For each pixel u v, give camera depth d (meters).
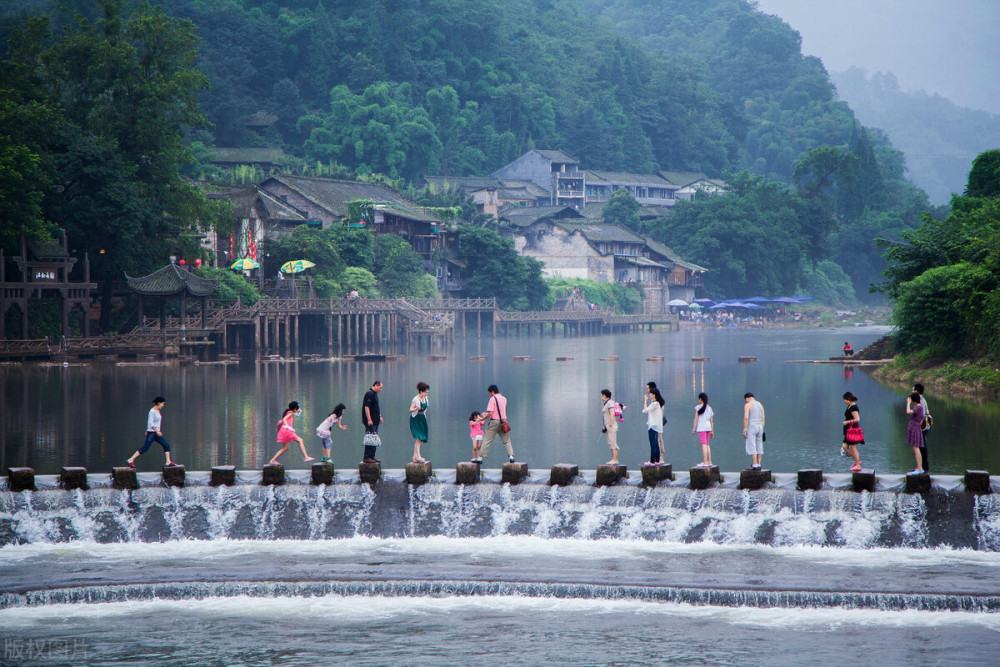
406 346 107.06
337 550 28.94
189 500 30.70
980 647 22.62
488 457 41.09
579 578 26.34
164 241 88.06
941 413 51.38
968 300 62.25
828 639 23.22
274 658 22.59
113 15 87.81
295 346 94.50
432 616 24.77
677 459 40.53
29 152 73.62
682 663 22.11
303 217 115.56
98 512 30.31
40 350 74.94
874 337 140.75
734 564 27.25
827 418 52.09
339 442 44.81
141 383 65.94
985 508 28.16
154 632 23.98
